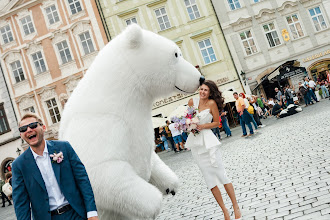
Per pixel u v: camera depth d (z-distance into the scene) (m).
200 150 3.62
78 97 2.79
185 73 3.03
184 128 3.58
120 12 22.62
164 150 20.05
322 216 2.88
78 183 2.31
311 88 17.00
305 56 22.77
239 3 22.95
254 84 22.62
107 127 2.62
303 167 4.71
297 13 22.94
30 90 23.67
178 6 22.81
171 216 4.42
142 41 2.88
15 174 2.28
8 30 24.08
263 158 6.44
